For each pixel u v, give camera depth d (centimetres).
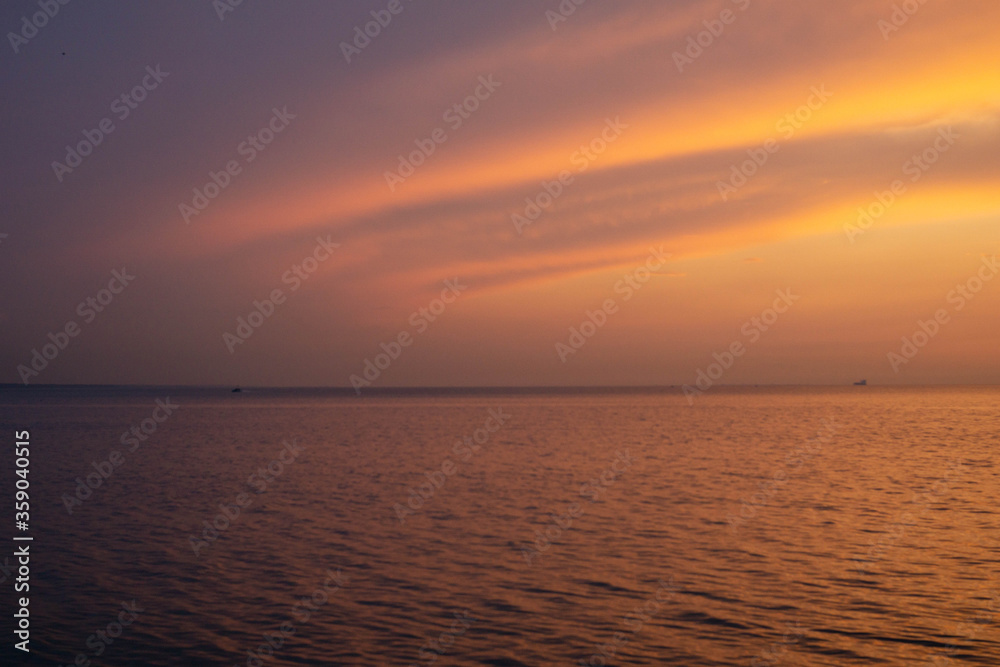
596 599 1335
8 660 1053
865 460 3562
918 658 1052
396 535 1886
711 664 1038
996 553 1652
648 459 3681
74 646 1109
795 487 2662
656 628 1181
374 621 1221
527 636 1148
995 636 1136
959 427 6109
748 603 1305
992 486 2656
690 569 1534
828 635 1144
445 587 1414
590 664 1040
